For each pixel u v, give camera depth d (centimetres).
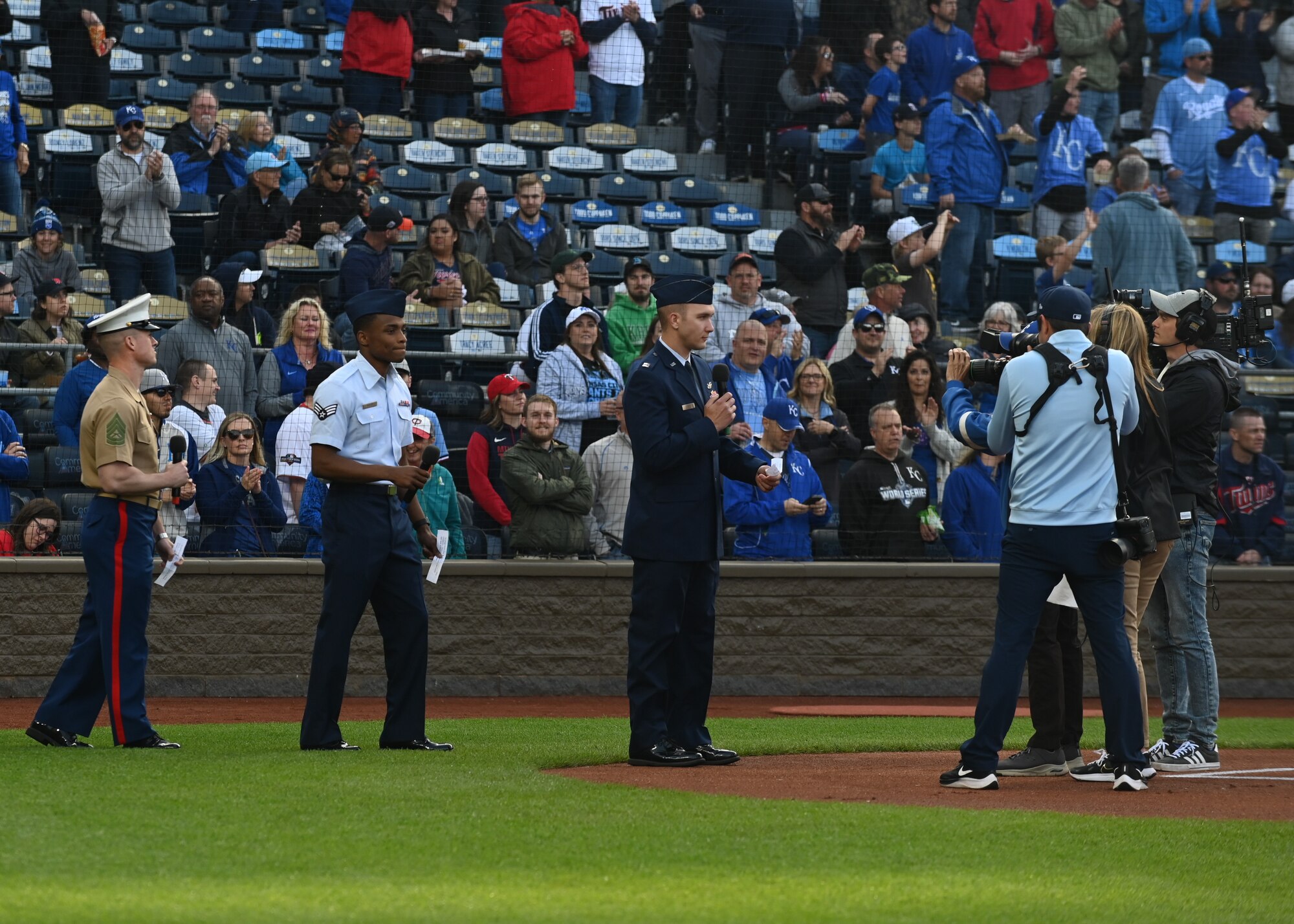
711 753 2014
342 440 2023
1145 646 3641
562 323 3556
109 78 4312
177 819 1385
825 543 3528
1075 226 4597
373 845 1273
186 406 3247
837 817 1466
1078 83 4597
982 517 3550
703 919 1024
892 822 1441
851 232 4012
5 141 3878
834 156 4447
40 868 1168
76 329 3497
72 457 3216
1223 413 2103
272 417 3356
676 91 4688
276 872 1162
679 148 4703
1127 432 1741
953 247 4353
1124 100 5025
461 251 3938
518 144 4638
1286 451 3978
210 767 1778
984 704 1727
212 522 3228
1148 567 1988
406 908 1041
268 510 3250
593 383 3462
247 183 3784
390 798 1527
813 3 4572
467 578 3350
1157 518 1936
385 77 4516
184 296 3728
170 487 2056
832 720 2862
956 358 1862
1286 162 5019
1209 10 4922
